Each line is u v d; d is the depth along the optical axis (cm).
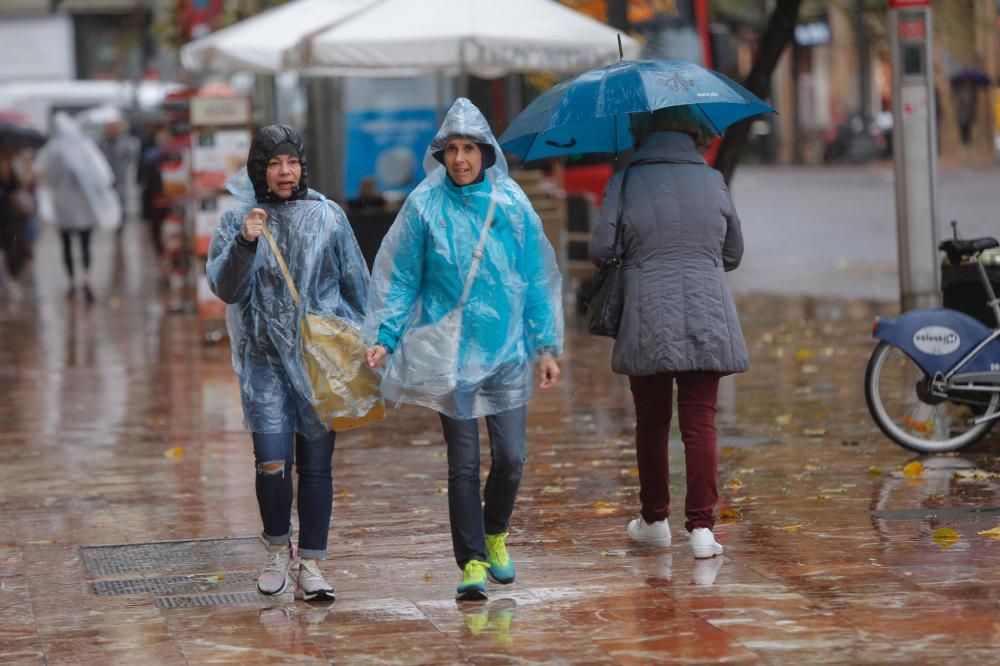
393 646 1482
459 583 1691
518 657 1433
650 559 1802
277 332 1631
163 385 3531
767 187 11231
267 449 1644
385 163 5291
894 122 2695
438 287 1617
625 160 3419
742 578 1694
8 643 1532
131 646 1510
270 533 1672
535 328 1645
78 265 7300
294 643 1502
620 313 1791
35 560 1911
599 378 3475
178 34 6288
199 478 2452
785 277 5575
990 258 2536
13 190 6194
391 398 1622
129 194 12306
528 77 5356
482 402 1622
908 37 2673
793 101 16325
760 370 3450
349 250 1661
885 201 9269
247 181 1650
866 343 3847
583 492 2233
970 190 9288
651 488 1853
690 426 1798
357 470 2473
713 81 1805
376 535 1995
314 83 5238
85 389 3491
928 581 1652
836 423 2747
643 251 1777
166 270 6159
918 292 2689
